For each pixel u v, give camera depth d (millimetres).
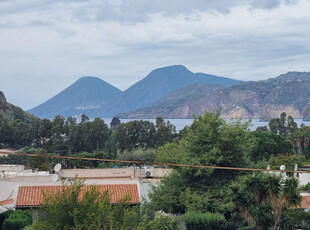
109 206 29438
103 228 28250
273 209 39844
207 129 54188
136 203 45250
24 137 164250
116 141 157875
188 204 48344
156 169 76875
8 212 41156
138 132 159750
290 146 107938
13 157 122375
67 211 28938
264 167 65562
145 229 30031
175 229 36312
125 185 47438
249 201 40781
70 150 158000
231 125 55219
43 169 108188
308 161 97750
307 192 53000
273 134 107438
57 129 162125
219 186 51156
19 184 45656
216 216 44219
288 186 39188
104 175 73000
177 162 53500
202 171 50812
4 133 162500
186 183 52188
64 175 71688
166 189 51875
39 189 45281
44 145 161250
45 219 29188
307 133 131375
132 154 136125
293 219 40562
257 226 40406
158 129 160625
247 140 56500
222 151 53156
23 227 37750
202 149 53625
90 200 29609
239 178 51406
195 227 43500
